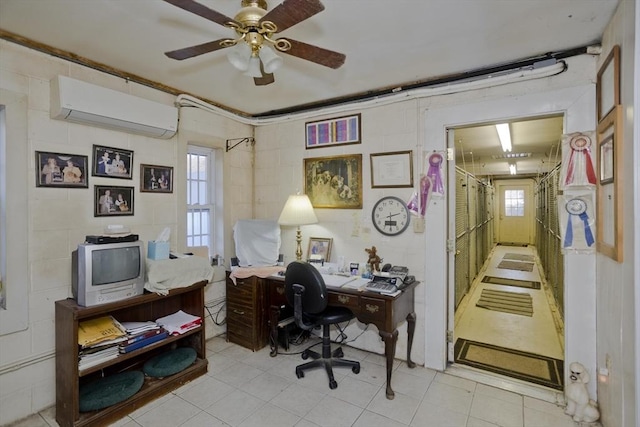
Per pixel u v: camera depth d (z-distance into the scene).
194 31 1.97
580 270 2.19
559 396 2.34
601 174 2.01
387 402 2.28
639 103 1.44
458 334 3.46
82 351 2.05
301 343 3.26
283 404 2.26
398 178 2.90
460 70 2.55
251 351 3.06
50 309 2.19
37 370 2.14
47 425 2.05
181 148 3.02
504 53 2.27
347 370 2.72
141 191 2.73
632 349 1.51
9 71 2.02
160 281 2.38
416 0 1.66
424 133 2.78
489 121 2.53
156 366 2.44
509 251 9.59
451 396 2.35
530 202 10.92
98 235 2.34
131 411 2.17
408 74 2.62
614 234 1.75
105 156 2.49
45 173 2.17
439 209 2.71
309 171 3.41
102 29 1.95
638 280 1.45
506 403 2.27
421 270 2.81
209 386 2.48
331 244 3.28
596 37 2.05
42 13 1.78
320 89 2.95
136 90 2.66
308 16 1.36
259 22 1.42
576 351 2.20
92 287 2.05
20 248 2.05
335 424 2.06
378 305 2.38
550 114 2.32
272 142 3.65
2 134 2.01
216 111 3.26
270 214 3.68
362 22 1.87
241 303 3.15
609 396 1.88
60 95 2.13
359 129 3.10
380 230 2.99
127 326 2.37
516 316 3.99
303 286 2.47
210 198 3.46
